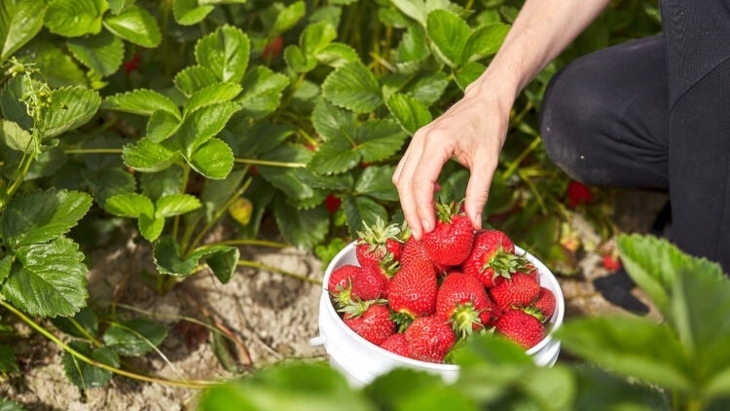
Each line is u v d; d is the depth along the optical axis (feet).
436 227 4.99
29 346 6.35
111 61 6.60
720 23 5.20
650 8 8.18
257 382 1.88
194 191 7.36
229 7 7.66
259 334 6.88
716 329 1.93
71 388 6.18
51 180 6.52
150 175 6.56
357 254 5.31
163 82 7.25
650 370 1.96
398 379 1.99
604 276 7.75
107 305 6.59
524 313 4.93
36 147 5.58
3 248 5.82
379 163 7.22
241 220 6.91
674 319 2.06
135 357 6.45
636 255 2.30
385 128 6.84
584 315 7.44
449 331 4.65
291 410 1.73
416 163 5.15
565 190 8.07
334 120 6.87
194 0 6.70
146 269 6.89
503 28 6.80
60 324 6.15
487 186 5.22
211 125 6.11
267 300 7.03
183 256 6.74
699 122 5.45
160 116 6.22
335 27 7.77
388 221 6.82
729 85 5.25
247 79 6.90
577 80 6.66
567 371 1.99
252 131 6.97
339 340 4.82
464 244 4.93
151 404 6.23
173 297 6.86
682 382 1.96
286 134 6.98
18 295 5.51
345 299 5.00
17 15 6.26
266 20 7.57
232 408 1.83
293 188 6.78
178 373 6.46
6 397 6.07
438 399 1.78
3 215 5.72
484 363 2.11
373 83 7.00
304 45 7.25
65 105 5.86
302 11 7.32
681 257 2.26
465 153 5.31
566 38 6.04
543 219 7.89
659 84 6.38
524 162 8.16
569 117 6.66
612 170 6.77
